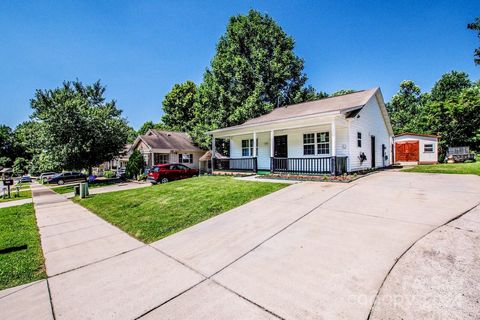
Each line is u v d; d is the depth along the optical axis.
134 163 24.44
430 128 23.69
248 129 13.79
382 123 16.22
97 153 21.59
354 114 11.13
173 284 3.04
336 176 9.83
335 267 3.00
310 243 3.77
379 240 3.58
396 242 3.46
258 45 23.20
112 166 40.69
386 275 2.70
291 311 2.29
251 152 16.33
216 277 3.11
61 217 7.96
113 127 22.11
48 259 4.23
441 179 8.40
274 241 4.03
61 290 3.12
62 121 19.59
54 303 2.81
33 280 3.47
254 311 2.35
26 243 5.21
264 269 3.17
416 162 19.09
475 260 2.80
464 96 21.92
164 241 4.75
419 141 19.12
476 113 21.06
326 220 4.69
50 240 5.39
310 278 2.83
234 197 7.53
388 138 17.73
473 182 7.45
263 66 22.22
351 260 3.11
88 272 3.62
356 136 12.22
